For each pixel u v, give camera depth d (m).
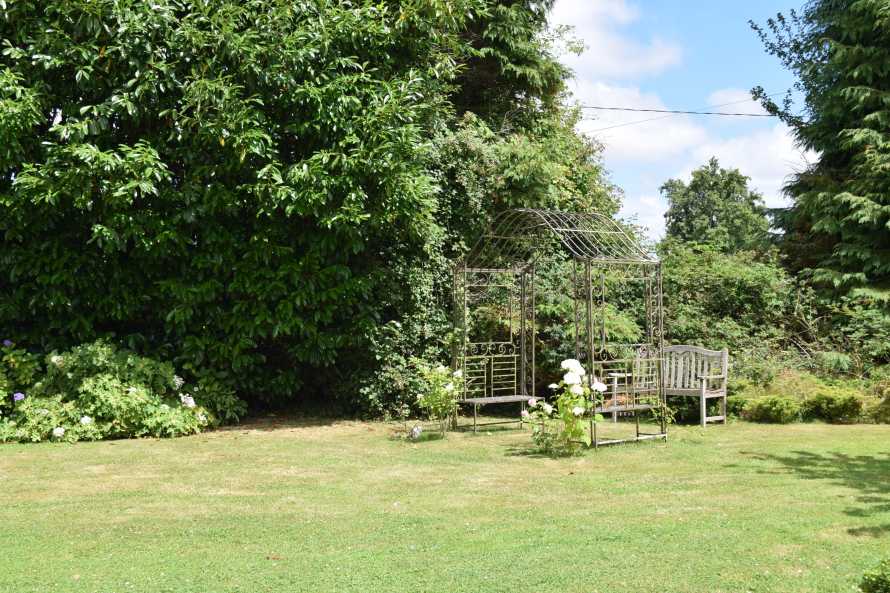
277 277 8.94
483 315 10.38
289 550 4.07
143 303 9.04
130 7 8.12
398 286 9.92
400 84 9.06
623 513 4.84
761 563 3.75
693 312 11.15
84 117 8.27
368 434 8.53
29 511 4.97
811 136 15.28
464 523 4.62
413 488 5.68
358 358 9.92
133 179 7.97
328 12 8.81
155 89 8.15
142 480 5.97
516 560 3.84
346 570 3.71
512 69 14.28
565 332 10.12
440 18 9.37
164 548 4.12
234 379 9.31
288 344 9.76
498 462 6.77
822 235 14.55
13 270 8.38
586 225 8.54
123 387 8.27
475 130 11.20
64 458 6.90
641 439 7.93
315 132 8.86
